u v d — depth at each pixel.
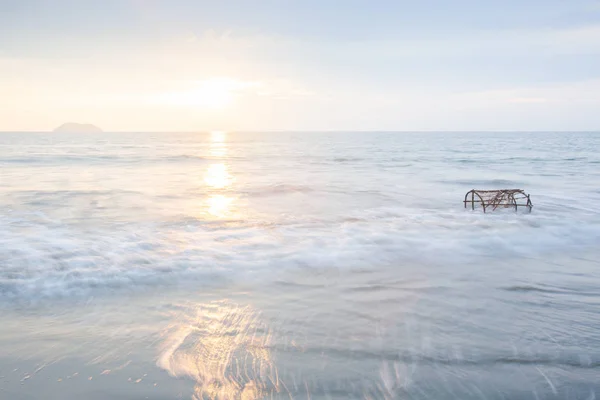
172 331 5.13
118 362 4.38
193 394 3.84
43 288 6.50
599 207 14.34
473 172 27.94
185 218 12.32
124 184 20.75
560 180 23.12
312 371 4.21
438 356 4.50
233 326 5.27
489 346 4.72
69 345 4.74
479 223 11.62
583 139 119.75
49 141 108.38
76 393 3.84
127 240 9.45
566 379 4.09
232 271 7.42
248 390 3.90
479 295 6.38
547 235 10.34
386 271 7.57
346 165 34.66
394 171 28.92
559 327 5.23
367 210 13.88
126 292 6.41
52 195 16.59
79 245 8.92
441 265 7.98
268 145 87.50
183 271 7.36
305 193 18.02
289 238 9.84
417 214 13.07
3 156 42.69
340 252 8.70
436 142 100.44
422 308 5.86
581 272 7.61
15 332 5.06
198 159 42.34
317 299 6.20
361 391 3.87
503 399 3.77
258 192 18.25
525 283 6.96
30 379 4.05
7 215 12.54
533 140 111.88
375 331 5.11
